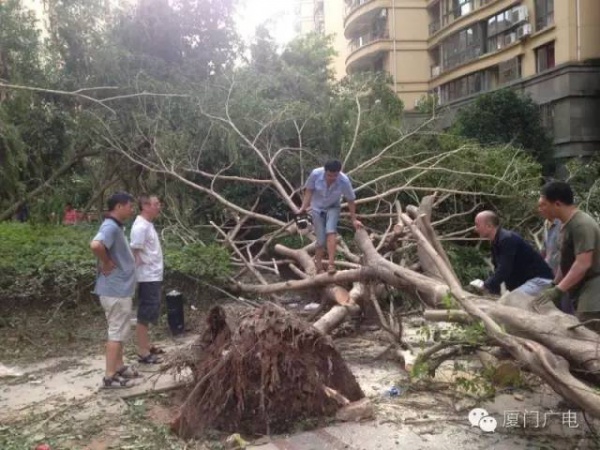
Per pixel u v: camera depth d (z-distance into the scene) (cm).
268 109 953
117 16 1035
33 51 964
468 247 869
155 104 933
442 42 2800
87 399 447
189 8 1077
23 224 1087
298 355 398
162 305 727
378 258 583
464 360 498
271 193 1052
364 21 3100
